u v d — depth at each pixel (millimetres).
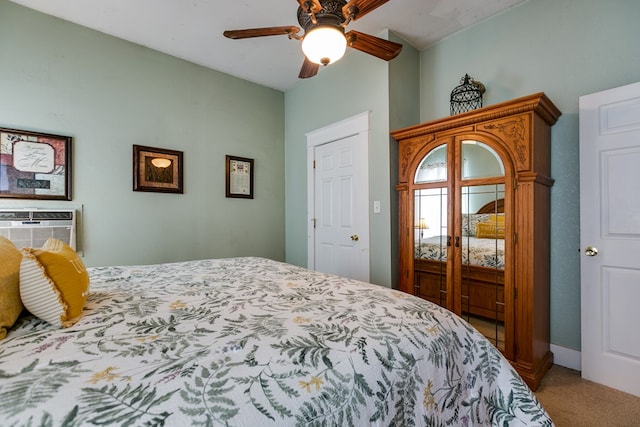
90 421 490
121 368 640
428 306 1098
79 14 2338
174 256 2947
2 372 613
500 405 994
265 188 3648
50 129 2322
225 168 3301
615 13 1866
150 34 2609
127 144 2676
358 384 691
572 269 2023
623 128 1754
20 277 873
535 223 1853
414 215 2408
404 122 2695
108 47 2590
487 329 2004
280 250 3777
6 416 492
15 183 2176
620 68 1850
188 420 517
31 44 2256
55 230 2307
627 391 1732
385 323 926
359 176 2846
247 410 560
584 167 1891
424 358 837
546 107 1873
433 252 2281
